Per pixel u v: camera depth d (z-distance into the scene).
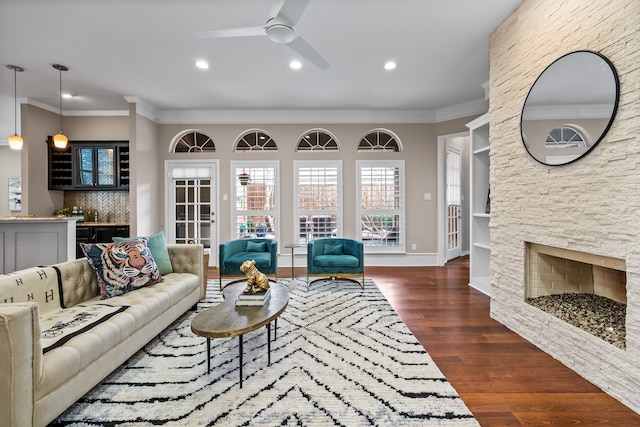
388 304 3.26
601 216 1.75
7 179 6.71
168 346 2.28
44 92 4.41
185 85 4.18
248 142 5.49
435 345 2.30
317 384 1.79
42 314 1.95
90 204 5.37
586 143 1.83
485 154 3.97
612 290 2.34
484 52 3.31
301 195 5.36
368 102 4.90
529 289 2.45
